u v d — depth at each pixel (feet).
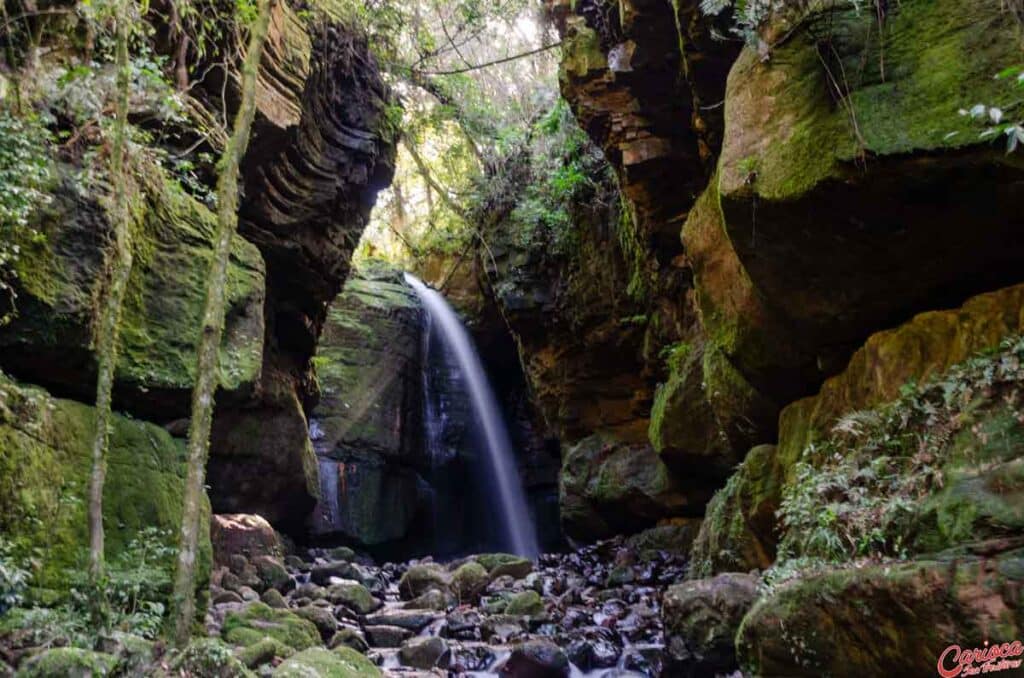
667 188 33.19
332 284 40.68
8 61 18.28
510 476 65.92
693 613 23.36
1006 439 14.02
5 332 17.42
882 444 17.38
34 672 13.47
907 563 13.57
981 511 13.14
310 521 44.50
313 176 36.04
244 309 24.89
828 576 15.29
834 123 16.65
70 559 16.97
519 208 52.44
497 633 28.48
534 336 53.21
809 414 22.68
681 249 35.70
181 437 22.72
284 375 38.86
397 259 76.69
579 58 31.40
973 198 15.62
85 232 18.62
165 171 23.53
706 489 40.96
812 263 18.76
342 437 53.57
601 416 50.29
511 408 68.64
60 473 17.39
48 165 18.08
